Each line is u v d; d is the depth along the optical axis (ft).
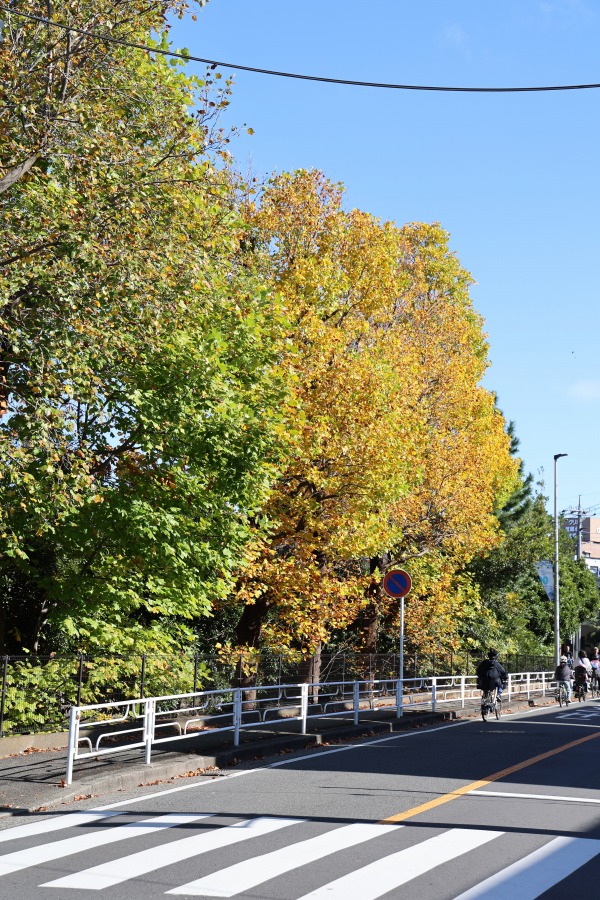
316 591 72.90
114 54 49.90
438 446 98.32
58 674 55.26
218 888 22.80
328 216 76.59
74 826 31.30
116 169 45.50
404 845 27.81
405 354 86.07
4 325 41.45
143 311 45.47
